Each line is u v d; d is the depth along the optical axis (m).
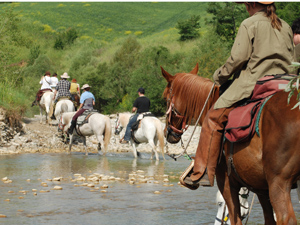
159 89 35.56
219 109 4.24
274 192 3.50
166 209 7.50
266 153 3.56
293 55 4.32
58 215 6.91
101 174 11.44
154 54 40.91
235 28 45.41
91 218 6.74
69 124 18.48
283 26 4.24
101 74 48.25
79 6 104.62
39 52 59.78
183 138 22.31
